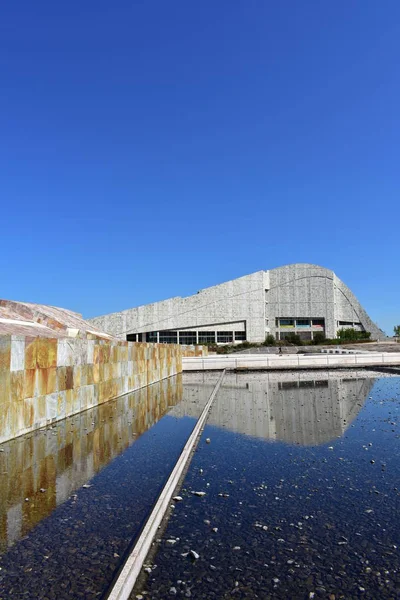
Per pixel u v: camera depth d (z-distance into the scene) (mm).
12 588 3729
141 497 5941
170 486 6211
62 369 12133
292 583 3840
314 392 18438
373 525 5027
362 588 3754
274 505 5684
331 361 33875
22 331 12289
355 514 5359
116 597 3436
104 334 20906
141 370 21016
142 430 10617
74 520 5176
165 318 91500
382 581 3861
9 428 9477
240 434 10219
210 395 17672
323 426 11086
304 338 100875
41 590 3693
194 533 4855
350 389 19453
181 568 4102
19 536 4754
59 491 6219
